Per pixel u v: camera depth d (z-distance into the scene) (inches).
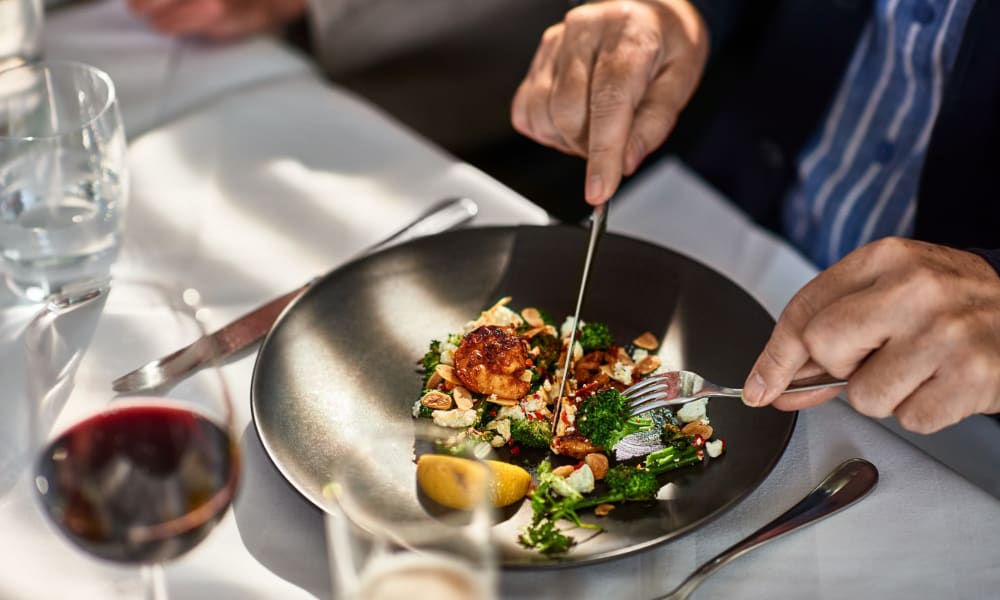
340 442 38.4
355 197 53.1
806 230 69.4
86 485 27.6
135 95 61.2
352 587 26.5
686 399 38.9
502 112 92.1
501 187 54.0
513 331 42.6
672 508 35.1
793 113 69.1
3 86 45.3
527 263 47.1
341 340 42.7
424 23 80.6
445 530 27.1
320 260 49.3
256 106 59.4
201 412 29.5
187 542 28.7
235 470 30.0
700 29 55.1
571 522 34.6
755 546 34.5
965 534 35.7
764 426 38.1
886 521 36.2
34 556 34.3
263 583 34.1
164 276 47.6
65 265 45.0
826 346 35.5
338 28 75.5
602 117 46.6
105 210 45.2
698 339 43.6
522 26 87.3
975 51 53.1
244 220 51.4
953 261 37.4
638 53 49.3
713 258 59.3
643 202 64.9
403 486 33.5
